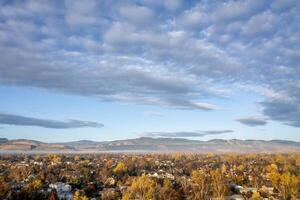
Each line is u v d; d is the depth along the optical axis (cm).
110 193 15225
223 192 15700
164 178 19162
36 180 16200
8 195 13938
